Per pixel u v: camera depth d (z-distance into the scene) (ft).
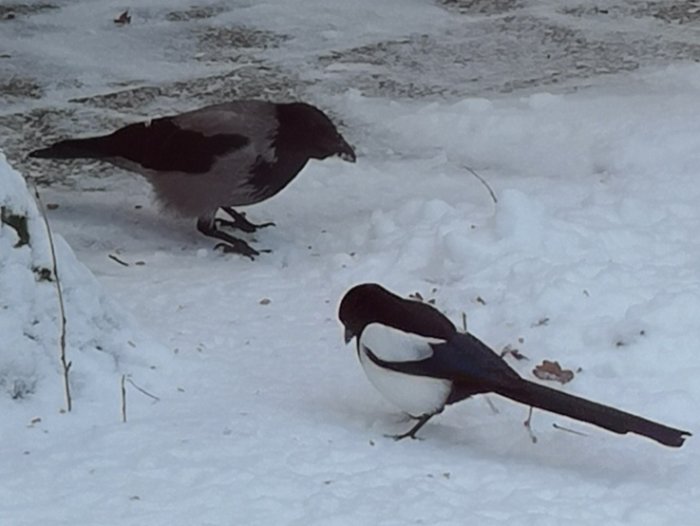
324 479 6.82
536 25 12.58
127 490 6.70
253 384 7.72
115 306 7.91
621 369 7.79
